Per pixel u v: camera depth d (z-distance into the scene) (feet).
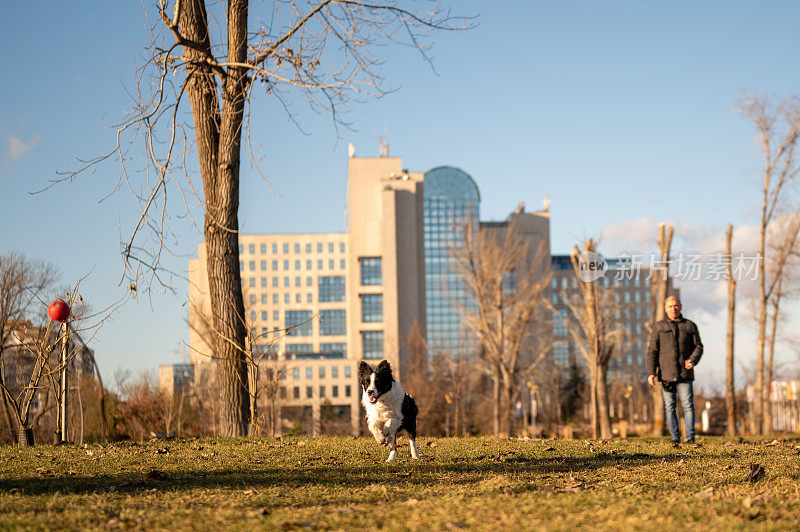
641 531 13.30
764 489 18.88
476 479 21.22
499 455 28.25
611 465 24.91
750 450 31.24
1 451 32.86
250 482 21.50
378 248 373.81
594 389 98.48
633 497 17.51
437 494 18.53
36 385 41.63
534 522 14.29
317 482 21.22
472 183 392.88
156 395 137.39
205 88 44.01
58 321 40.01
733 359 85.61
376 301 372.58
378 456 27.91
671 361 37.11
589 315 98.94
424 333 373.61
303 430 249.75
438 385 189.16
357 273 373.81
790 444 35.35
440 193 391.24
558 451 29.99
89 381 74.54
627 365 358.64
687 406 37.19
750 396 142.82
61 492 19.85
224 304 44.65
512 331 136.87
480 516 15.05
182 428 140.97
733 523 13.92
